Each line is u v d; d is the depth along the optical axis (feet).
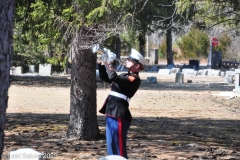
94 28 56.29
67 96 120.88
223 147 54.49
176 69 229.86
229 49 315.37
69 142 54.54
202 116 89.61
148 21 149.28
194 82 183.21
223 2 95.14
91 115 56.03
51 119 77.30
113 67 36.04
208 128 72.49
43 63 189.06
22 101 106.93
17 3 67.31
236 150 52.60
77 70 55.26
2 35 23.15
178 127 72.33
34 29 66.03
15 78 170.09
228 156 48.93
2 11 23.08
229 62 282.15
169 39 271.28
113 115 35.73
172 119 83.30
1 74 23.22
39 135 59.06
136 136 60.59
